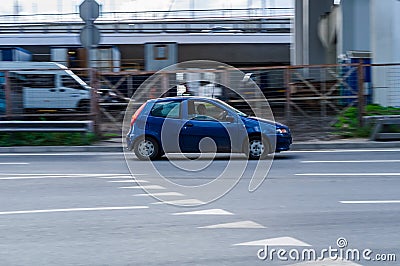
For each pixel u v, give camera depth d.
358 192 11.05
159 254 6.98
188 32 51.94
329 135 20.52
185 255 6.93
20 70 22.16
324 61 42.41
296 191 11.20
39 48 44.69
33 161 16.56
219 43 51.81
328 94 21.52
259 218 8.85
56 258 6.86
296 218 8.84
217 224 8.48
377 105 22.50
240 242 7.49
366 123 20.81
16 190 11.58
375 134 19.81
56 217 9.05
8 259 6.84
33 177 13.36
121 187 11.83
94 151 19.12
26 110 22.88
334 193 10.96
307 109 21.50
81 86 23.81
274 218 8.84
